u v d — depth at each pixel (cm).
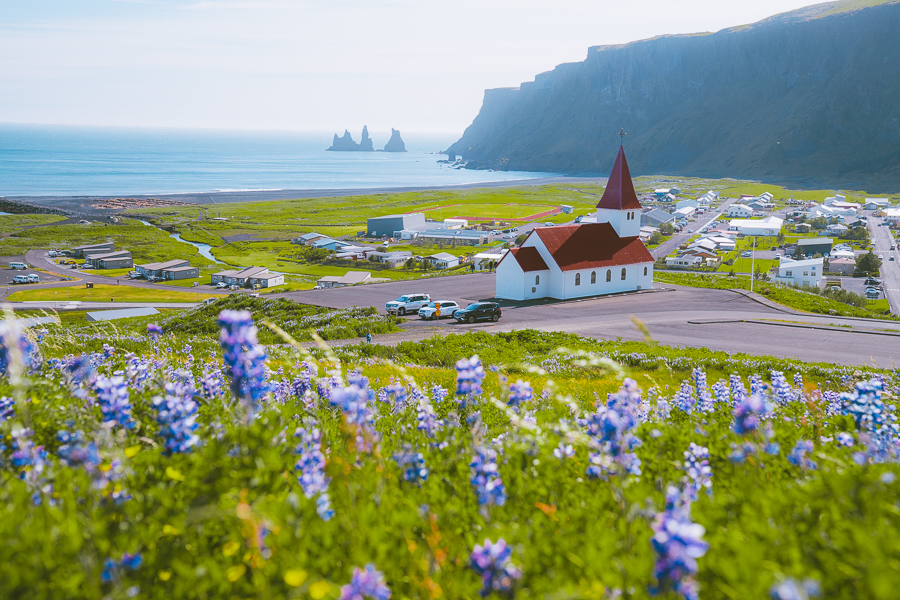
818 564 355
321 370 913
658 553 260
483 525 424
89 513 397
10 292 12544
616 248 7412
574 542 398
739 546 336
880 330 4872
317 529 383
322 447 559
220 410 703
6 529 378
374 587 272
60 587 323
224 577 340
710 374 2902
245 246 19738
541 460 553
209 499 403
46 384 718
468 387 577
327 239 19538
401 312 5928
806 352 4075
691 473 488
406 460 532
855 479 455
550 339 4200
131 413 607
